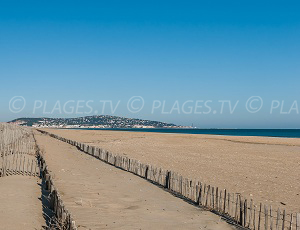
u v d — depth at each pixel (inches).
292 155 1473.9
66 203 548.4
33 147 1363.2
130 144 2037.4
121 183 751.1
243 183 784.9
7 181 663.8
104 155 1173.7
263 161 1238.9
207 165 1098.7
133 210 524.1
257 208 559.8
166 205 561.0
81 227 426.6
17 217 422.3
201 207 551.2
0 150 1091.3
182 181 647.8
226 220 481.1
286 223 477.1
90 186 701.9
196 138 2741.1
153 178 783.1
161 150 1652.3
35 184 656.4
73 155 1348.4
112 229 425.1
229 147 1868.8
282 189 722.2
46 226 400.2
